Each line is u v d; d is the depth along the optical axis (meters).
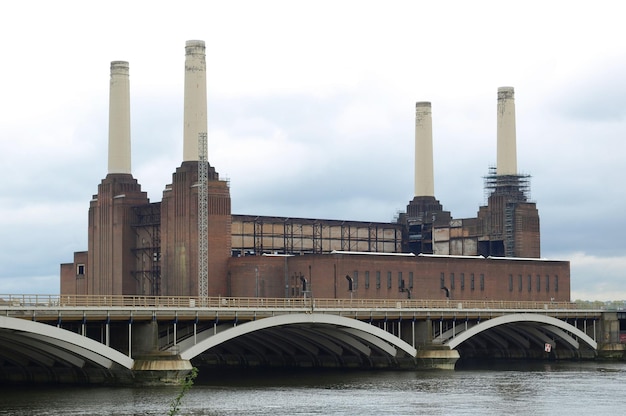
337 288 196.62
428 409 120.25
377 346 167.88
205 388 139.12
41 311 125.25
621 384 150.12
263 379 154.62
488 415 116.12
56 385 136.50
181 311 139.75
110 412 111.94
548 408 122.44
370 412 116.94
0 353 137.75
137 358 134.75
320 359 178.25
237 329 145.00
